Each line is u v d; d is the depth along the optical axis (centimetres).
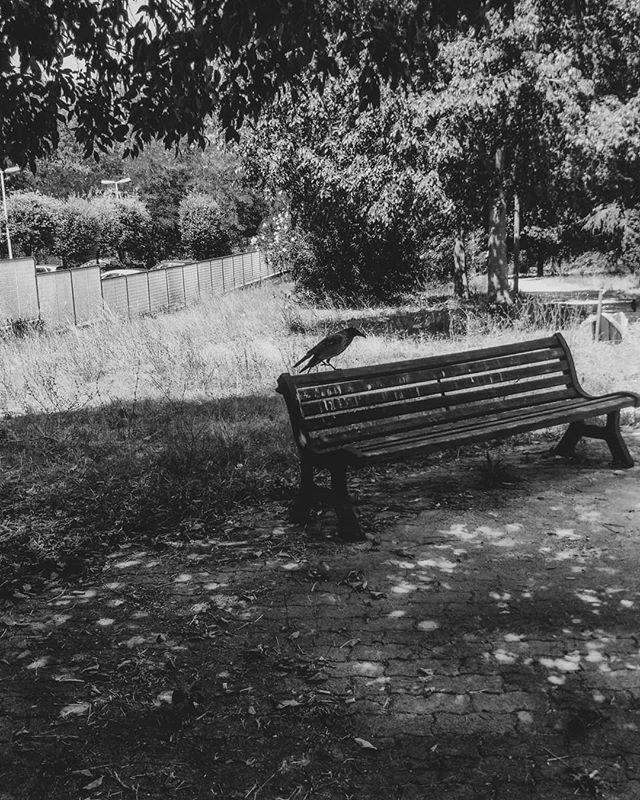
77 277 2486
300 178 2019
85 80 584
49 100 574
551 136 1517
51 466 680
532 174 1653
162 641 386
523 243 3500
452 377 605
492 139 1552
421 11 543
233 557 486
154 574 466
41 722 323
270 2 502
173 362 1104
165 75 568
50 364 1129
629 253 2952
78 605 428
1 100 564
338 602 423
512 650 368
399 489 608
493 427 569
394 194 1638
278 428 777
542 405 649
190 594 438
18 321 1770
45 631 400
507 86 1420
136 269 5116
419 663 360
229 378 1045
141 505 566
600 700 327
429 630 389
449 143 1483
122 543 512
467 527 525
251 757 299
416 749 300
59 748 306
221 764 295
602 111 1630
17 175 6191
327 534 518
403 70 566
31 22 508
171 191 6172
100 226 5288
